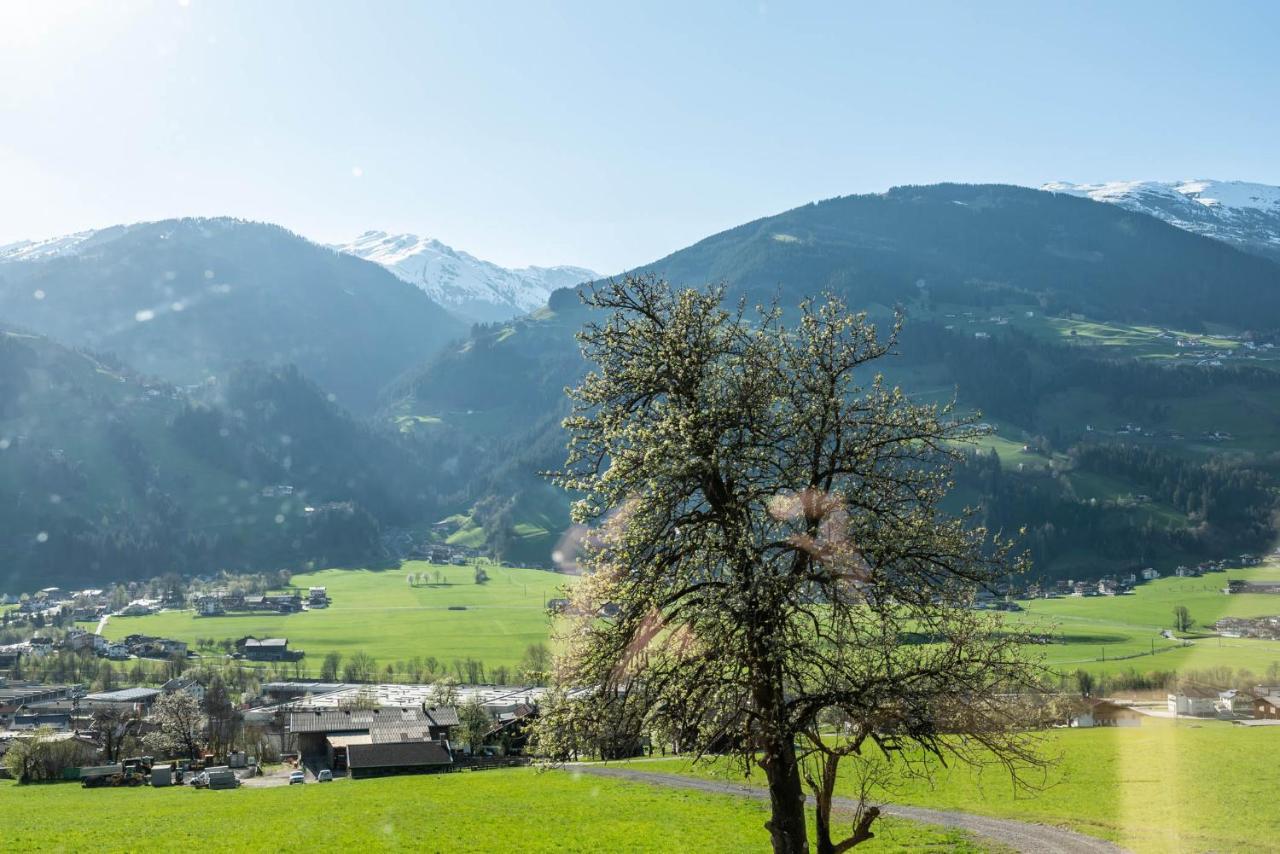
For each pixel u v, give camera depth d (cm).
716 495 2078
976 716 1861
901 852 3850
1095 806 4569
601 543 2139
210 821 5500
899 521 2012
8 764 9656
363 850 4347
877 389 2134
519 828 4806
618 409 2225
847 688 1916
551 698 2177
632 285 2250
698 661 1997
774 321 2202
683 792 5816
